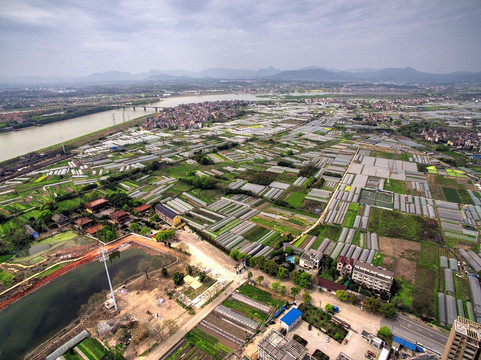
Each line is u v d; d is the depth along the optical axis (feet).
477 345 283.59
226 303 465.47
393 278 497.87
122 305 467.52
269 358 352.49
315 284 498.28
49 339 415.44
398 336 399.44
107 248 624.18
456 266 541.75
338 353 376.27
